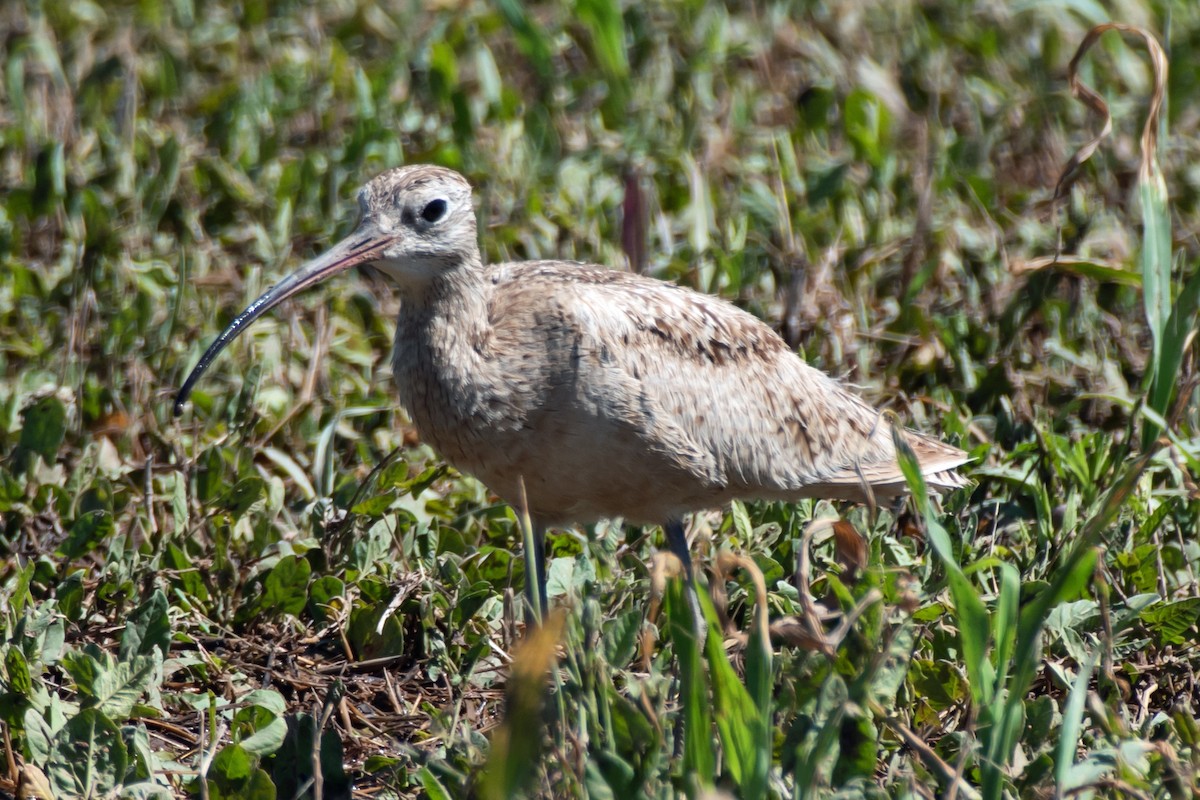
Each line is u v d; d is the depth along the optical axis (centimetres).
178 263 1395
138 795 773
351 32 1927
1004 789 735
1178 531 1050
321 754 803
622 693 853
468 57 1892
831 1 2042
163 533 1072
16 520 1076
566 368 942
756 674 693
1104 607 786
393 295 1443
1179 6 1967
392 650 974
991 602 952
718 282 1388
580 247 1452
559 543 1087
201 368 1008
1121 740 748
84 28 1908
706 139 1689
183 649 983
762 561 988
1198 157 1706
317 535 1056
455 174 970
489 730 901
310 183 1525
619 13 1636
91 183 1521
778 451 1043
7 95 1789
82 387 1202
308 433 1211
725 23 1925
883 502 1104
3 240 1432
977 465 1152
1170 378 1046
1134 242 1505
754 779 681
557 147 1619
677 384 990
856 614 731
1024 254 1470
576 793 711
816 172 1575
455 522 1110
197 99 1783
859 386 1190
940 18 2011
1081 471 1084
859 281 1409
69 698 916
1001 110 1708
